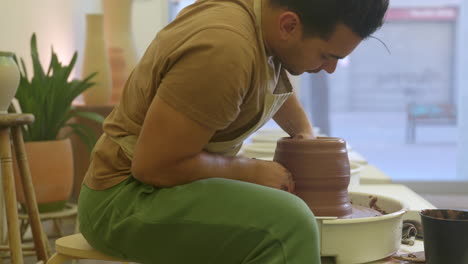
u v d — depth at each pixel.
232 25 1.01
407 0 5.45
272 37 1.08
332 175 1.26
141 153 1.03
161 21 5.27
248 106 1.09
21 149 2.20
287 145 1.29
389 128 5.66
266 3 1.08
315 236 1.03
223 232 1.04
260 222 1.02
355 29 1.03
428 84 5.57
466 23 5.42
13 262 1.99
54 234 3.07
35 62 2.76
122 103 1.19
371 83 5.61
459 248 1.08
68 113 3.21
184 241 1.06
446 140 5.62
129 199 1.11
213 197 1.04
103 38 3.68
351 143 5.70
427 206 1.67
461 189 5.17
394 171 5.63
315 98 5.56
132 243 1.10
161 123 1.00
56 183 2.70
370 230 1.19
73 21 4.41
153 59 1.09
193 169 1.05
